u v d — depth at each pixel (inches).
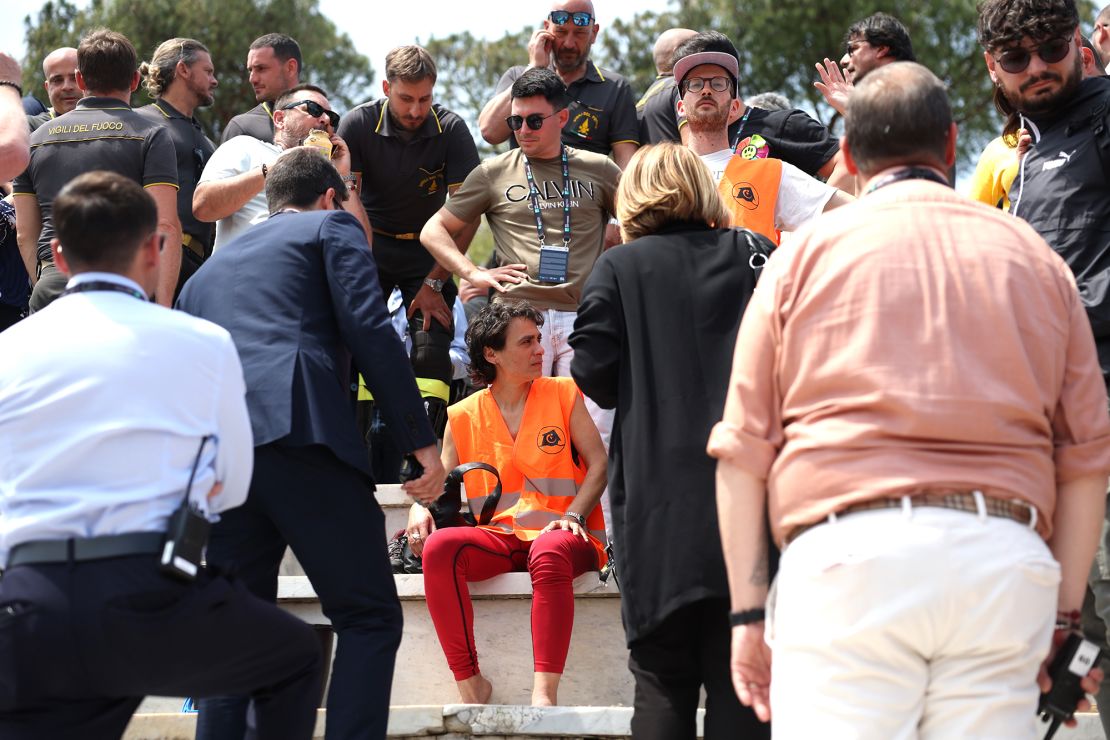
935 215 185.0
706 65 374.6
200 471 201.6
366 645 241.6
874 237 183.5
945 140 194.7
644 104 494.0
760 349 188.4
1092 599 252.8
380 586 246.2
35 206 421.4
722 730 219.5
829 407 179.2
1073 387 184.9
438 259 405.1
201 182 416.8
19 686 188.9
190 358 204.1
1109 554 239.0
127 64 419.5
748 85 1302.9
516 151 416.2
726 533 188.7
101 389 196.7
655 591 219.6
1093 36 395.5
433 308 444.1
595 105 474.9
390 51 456.8
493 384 346.0
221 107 1387.8
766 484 189.5
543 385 343.3
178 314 209.8
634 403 229.0
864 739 169.8
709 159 376.2
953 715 171.0
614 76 483.5
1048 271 185.2
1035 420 177.5
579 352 238.2
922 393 174.6
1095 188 256.8
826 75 416.5
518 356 339.0
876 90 195.2
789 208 350.9
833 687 171.8
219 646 200.8
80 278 207.8
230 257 261.0
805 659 175.0
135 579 190.7
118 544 191.8
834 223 187.6
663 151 248.5
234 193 408.5
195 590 197.0
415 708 277.9
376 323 250.4
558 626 299.1
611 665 314.5
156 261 215.9
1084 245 255.4
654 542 220.5
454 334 484.1
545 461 334.6
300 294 253.6
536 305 399.5
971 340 177.2
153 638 191.8
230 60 1396.4
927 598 167.0
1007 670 171.3
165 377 200.8
